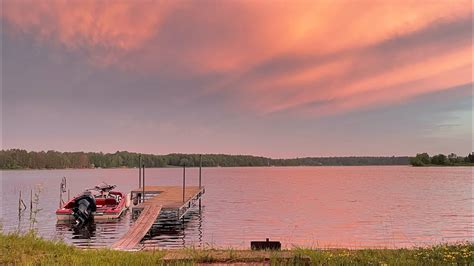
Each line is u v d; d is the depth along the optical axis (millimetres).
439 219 37438
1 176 164500
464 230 30969
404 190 77812
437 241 25797
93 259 10711
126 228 32531
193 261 10227
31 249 11664
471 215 40125
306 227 32750
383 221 36250
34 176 163125
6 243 12055
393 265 9984
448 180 114312
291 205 50938
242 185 97500
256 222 35812
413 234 29156
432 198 60500
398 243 25156
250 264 10266
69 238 28203
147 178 140125
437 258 10609
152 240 26641
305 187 88875
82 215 34125
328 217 39156
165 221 36625
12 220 37531
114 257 11078
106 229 32188
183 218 38250
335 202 54875
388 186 90188
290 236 28281
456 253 10625
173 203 35250
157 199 38219
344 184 99438
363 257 10773
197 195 46438
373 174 173000
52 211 44938
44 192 75125
